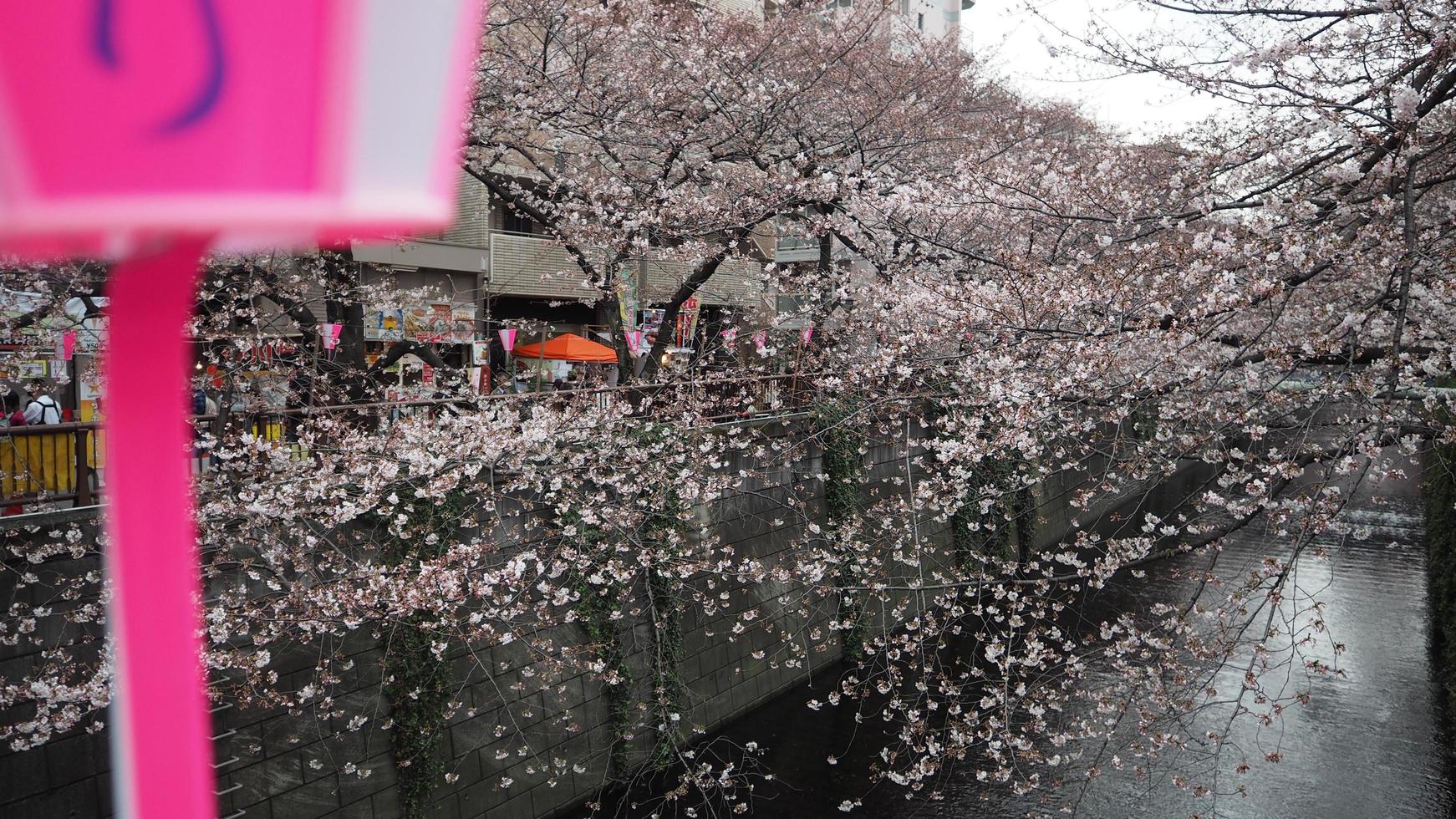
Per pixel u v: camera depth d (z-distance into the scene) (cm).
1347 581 2197
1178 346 823
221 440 1004
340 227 65
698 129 1573
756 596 1571
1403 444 833
